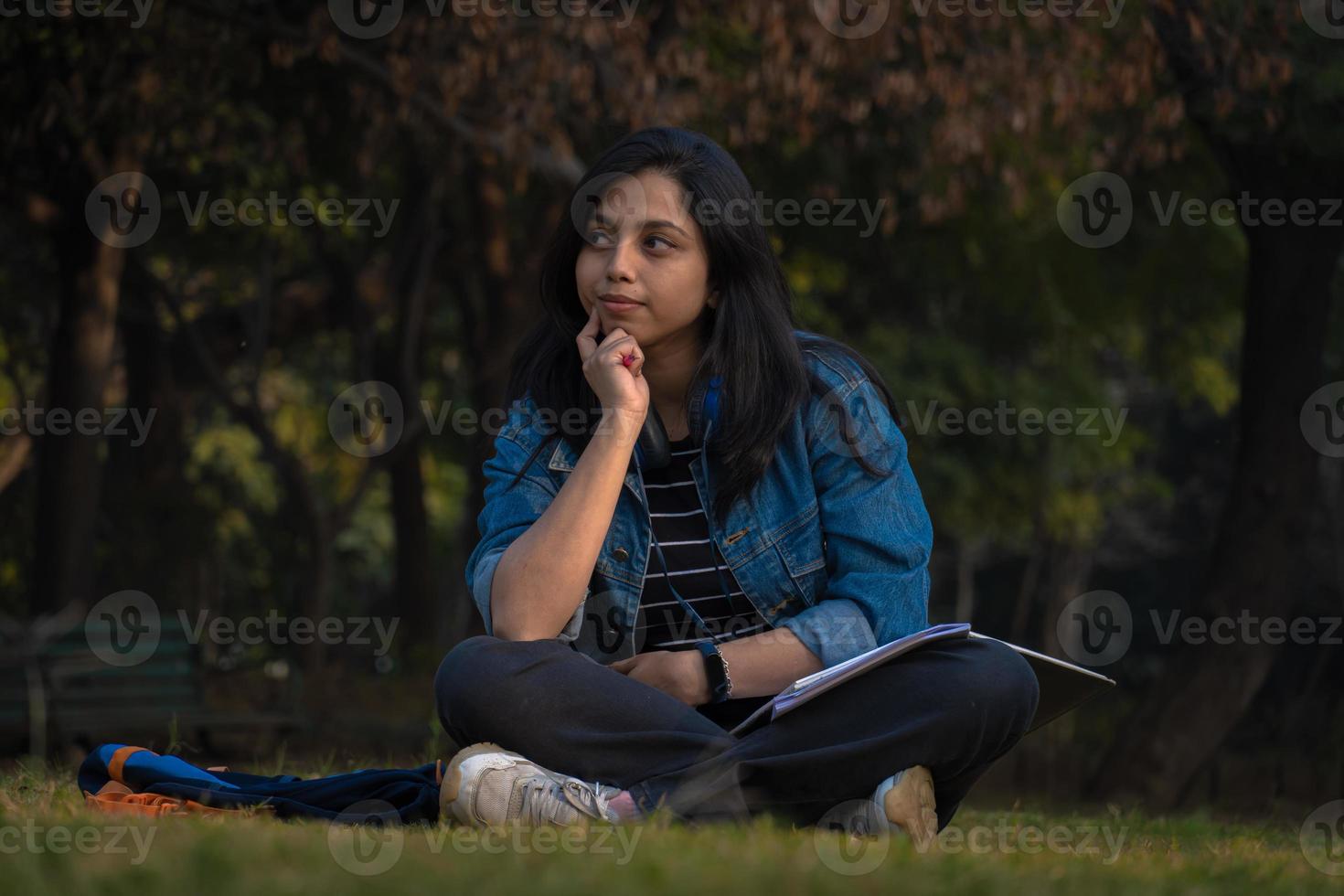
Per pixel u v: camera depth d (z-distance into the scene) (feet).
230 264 121.29
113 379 156.97
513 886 11.21
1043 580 224.33
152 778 21.65
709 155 21.30
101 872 11.75
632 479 21.07
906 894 11.74
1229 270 109.81
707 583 21.13
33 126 76.54
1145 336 129.80
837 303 127.54
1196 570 202.08
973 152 73.77
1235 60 64.59
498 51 68.80
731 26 78.95
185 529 124.47
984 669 18.30
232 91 84.38
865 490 20.90
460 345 156.97
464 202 121.60
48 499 88.94
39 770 27.07
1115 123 83.92
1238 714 73.05
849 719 18.19
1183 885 13.99
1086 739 89.76
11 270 116.37
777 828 16.69
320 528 123.65
